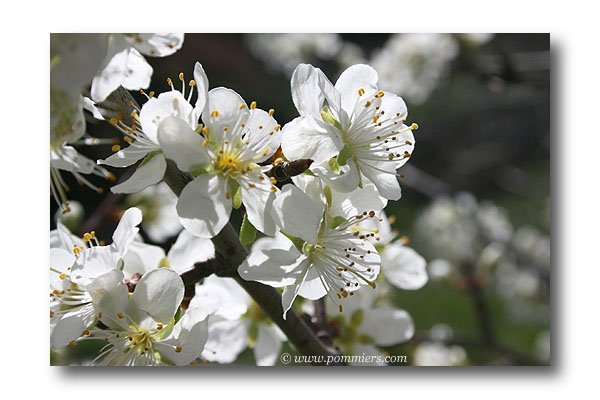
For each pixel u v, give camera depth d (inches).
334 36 29.9
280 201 12.2
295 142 12.4
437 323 26.4
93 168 12.4
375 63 26.1
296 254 12.6
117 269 12.4
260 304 13.2
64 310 12.8
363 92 12.9
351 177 12.4
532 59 22.2
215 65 30.1
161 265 13.2
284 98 31.7
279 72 31.8
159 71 24.5
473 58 24.0
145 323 12.5
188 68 27.2
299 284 12.5
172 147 12.1
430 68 24.8
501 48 23.2
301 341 13.4
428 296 27.5
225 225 12.7
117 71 12.1
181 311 12.6
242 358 17.1
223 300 14.0
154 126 12.3
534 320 24.7
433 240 26.6
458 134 36.9
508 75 22.6
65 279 12.8
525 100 30.9
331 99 12.6
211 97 12.3
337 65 30.0
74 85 11.9
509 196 35.7
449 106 33.7
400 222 32.0
